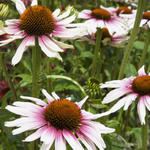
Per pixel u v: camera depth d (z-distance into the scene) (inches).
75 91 25.1
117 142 23.0
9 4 23.1
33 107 19.4
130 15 28.7
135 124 30.2
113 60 35.0
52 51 19.6
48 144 17.9
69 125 19.1
